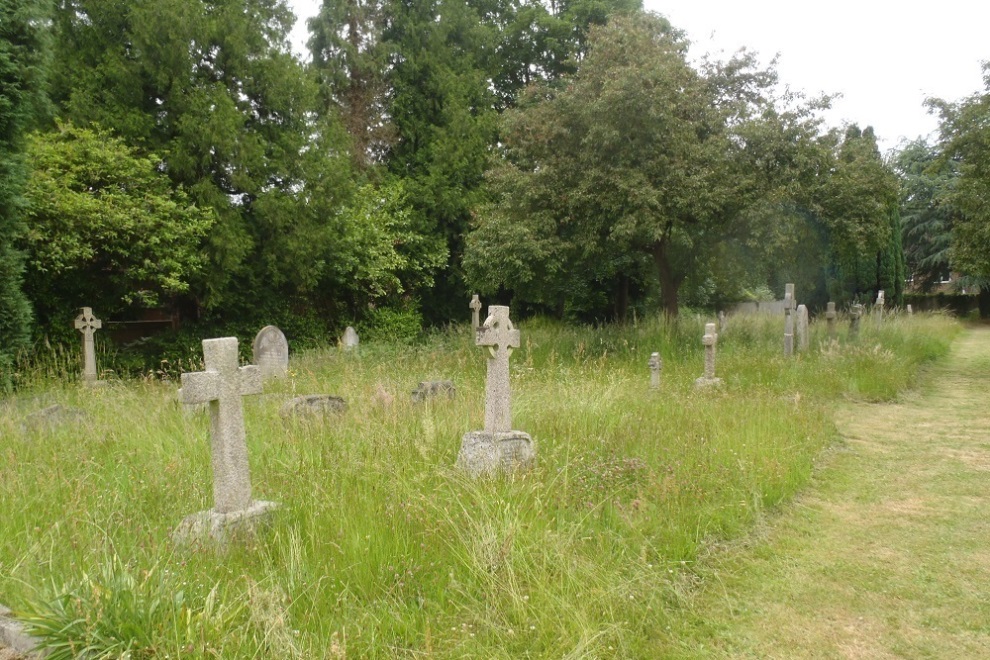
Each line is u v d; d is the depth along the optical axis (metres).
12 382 11.36
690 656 3.38
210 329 17.84
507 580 3.61
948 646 3.52
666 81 14.24
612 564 4.03
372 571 3.72
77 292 15.30
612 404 8.10
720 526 4.90
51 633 2.91
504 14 27.67
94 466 5.41
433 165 24.14
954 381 13.47
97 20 16.20
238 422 4.41
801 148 14.77
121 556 3.73
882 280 29.92
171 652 2.79
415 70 24.84
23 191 12.07
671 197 14.43
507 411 5.94
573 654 3.09
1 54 11.15
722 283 23.97
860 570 4.43
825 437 7.93
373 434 6.16
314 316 20.39
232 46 17.03
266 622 2.96
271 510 4.45
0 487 4.83
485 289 21.62
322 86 23.83
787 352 13.66
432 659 3.07
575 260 16.33
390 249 21.34
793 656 3.42
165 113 16.52
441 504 4.59
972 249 14.23
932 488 6.28
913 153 41.59
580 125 15.57
